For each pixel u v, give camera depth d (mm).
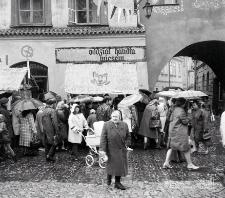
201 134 13414
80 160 12562
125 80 18250
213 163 11734
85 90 17984
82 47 20000
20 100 14055
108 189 8625
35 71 20359
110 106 14812
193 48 25906
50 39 20016
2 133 12016
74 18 20406
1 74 15500
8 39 19969
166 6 20891
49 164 11898
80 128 12320
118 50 20062
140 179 9656
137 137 16516
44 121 12375
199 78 45625
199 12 20922
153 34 20859
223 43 22766
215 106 34844
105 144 8570
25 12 20297
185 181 9328
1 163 12180
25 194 8281
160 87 40406
